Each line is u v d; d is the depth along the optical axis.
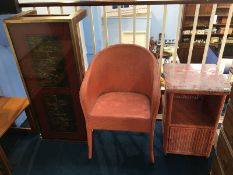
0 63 1.88
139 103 1.68
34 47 1.53
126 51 1.71
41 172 1.72
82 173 1.70
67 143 1.98
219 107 1.47
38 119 1.90
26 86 1.72
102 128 1.63
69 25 1.41
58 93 1.73
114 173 1.68
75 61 1.55
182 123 1.58
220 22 5.28
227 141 1.18
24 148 1.95
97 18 3.81
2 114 1.66
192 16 5.20
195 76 1.56
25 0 2.07
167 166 1.72
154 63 1.59
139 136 2.03
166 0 1.65
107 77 1.79
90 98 1.61
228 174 1.14
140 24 4.96
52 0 2.18
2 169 1.58
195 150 1.69
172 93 1.44
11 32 1.48
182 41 5.28
